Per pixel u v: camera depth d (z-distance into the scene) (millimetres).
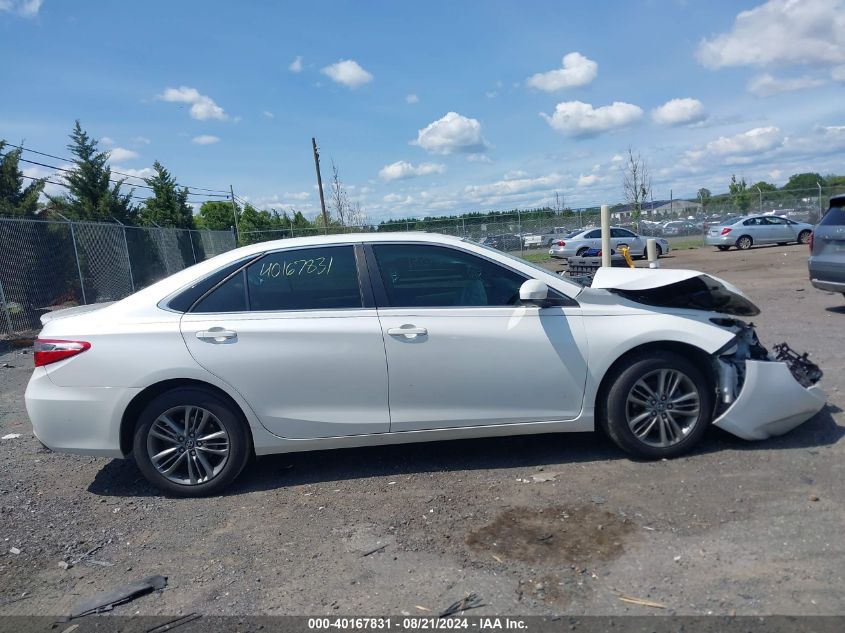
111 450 4172
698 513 3564
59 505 4242
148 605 3041
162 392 4219
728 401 4324
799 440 4520
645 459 4355
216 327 4145
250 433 4258
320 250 4402
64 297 13789
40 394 4148
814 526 3348
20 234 12578
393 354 4176
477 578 3084
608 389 4312
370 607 2906
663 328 4254
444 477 4316
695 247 31828
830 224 9445
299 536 3631
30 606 3082
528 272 4406
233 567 3342
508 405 4270
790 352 5371
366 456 4793
